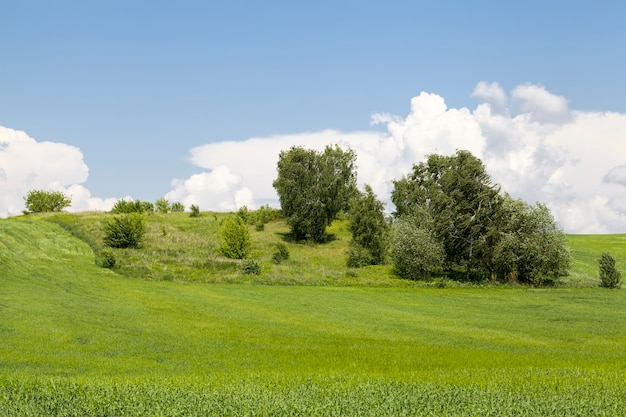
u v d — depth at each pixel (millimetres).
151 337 28609
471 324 38812
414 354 24719
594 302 51469
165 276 53594
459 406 12289
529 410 12016
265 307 42188
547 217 65000
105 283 48312
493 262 65562
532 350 27672
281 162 95312
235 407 12000
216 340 28500
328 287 56469
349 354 24453
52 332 28250
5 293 39250
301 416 11453
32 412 11625
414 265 63469
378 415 11586
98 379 15961
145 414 11547
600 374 17344
